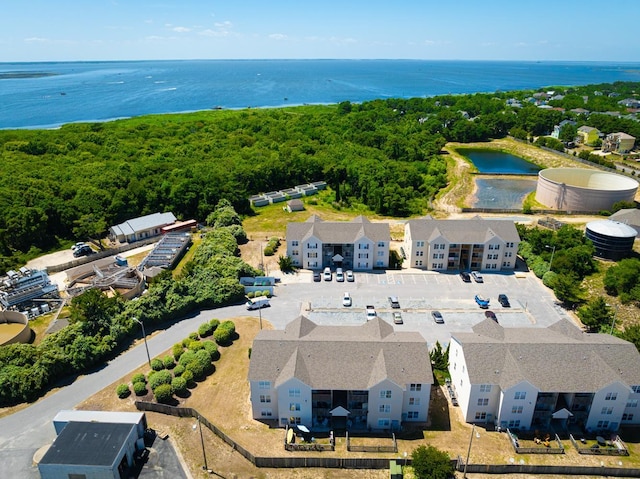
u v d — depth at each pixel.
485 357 58.69
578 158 192.62
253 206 147.62
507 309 85.00
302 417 58.56
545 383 56.12
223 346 74.62
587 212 135.50
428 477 49.75
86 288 91.19
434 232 99.19
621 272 89.19
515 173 181.62
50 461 49.16
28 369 64.50
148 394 64.06
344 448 55.44
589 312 76.94
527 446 55.72
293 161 167.00
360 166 161.50
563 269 93.88
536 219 131.38
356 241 99.12
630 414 58.53
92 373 68.88
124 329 75.06
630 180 141.50
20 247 113.31
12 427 58.56
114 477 49.50
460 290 92.25
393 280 96.56
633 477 52.31
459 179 174.38
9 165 149.38
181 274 92.94
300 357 59.12
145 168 150.00
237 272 92.62
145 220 124.44
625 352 59.19
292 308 85.94
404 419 59.72
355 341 60.66
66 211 120.69
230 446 56.09
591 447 55.22
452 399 63.41
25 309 86.06
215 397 63.69
